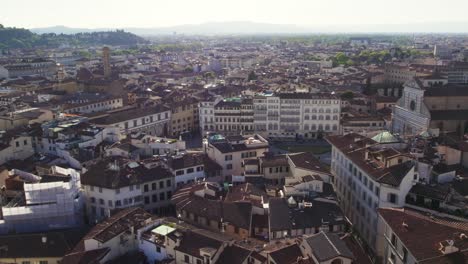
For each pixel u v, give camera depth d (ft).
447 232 315.37
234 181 532.73
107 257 372.38
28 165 576.61
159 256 376.89
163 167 536.01
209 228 432.25
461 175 497.05
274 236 400.06
